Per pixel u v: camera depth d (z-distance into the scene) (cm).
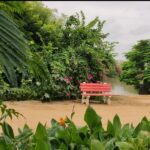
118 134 266
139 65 1770
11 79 163
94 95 1353
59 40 1509
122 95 1589
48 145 215
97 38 1491
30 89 1347
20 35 174
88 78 1480
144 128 270
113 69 1541
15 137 265
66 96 1428
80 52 1484
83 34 1531
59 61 1436
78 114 1037
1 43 166
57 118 962
